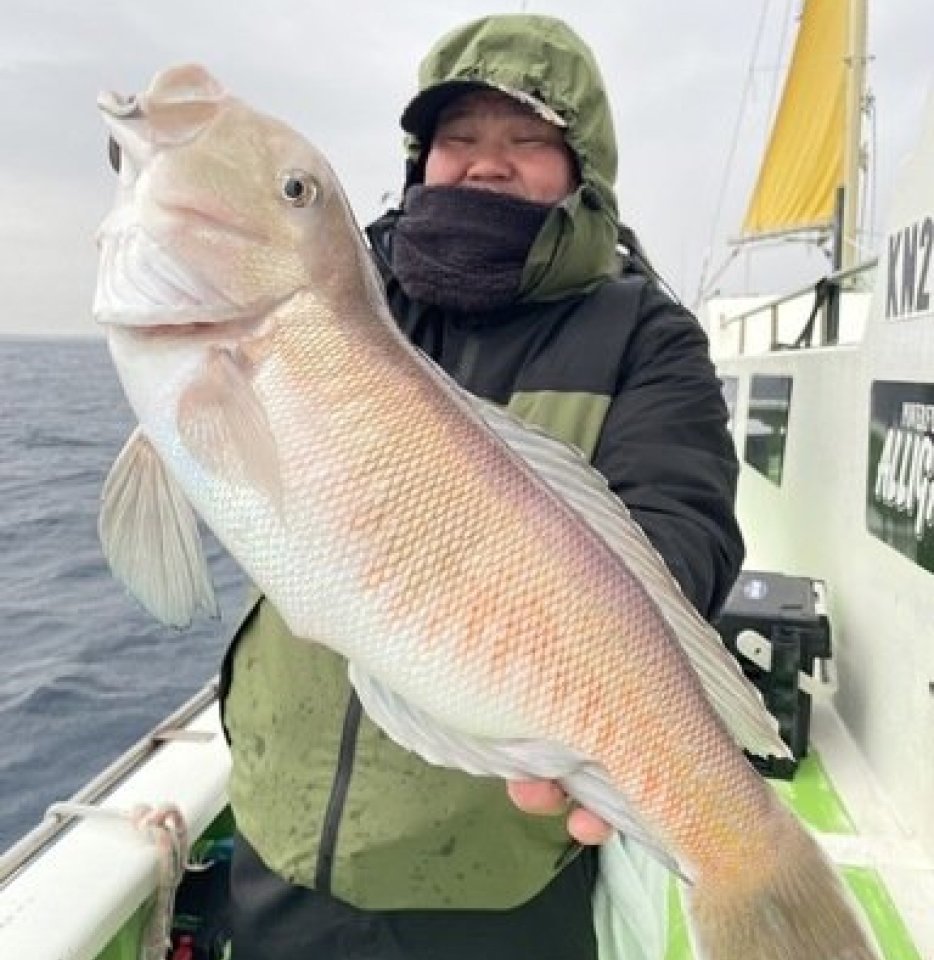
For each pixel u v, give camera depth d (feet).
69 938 2.49
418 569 1.78
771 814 1.85
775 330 7.68
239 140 1.85
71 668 10.09
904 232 3.84
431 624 1.78
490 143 2.69
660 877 2.65
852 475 4.48
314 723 2.42
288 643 2.46
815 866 1.84
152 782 3.28
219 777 3.31
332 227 1.88
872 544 4.09
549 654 1.77
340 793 2.37
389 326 1.89
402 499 1.79
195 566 1.95
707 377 2.50
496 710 1.78
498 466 1.82
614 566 1.82
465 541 1.78
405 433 1.81
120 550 1.97
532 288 2.55
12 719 8.77
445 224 2.56
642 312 2.56
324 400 1.82
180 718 3.81
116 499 1.98
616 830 1.81
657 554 1.89
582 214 2.51
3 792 7.40
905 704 3.61
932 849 3.31
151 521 1.97
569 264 2.52
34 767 7.81
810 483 5.32
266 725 2.50
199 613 1.95
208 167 1.84
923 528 3.48
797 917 1.82
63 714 8.88
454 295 2.57
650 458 2.33
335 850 2.36
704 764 1.81
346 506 1.79
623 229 3.07
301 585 1.82
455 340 2.65
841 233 10.29
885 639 3.87
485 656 1.78
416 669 1.79
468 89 2.65
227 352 1.83
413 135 2.81
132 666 10.15
